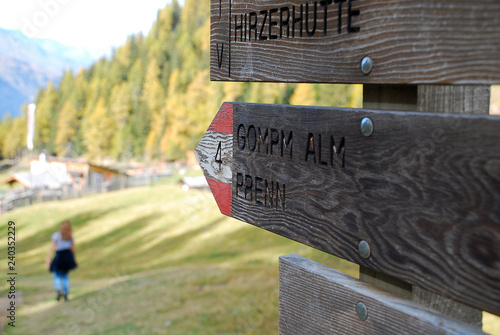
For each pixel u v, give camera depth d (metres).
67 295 14.32
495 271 0.67
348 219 0.92
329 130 0.97
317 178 1.00
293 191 1.08
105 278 21.03
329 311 1.02
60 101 67.56
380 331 0.88
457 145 0.72
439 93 0.86
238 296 11.94
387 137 0.84
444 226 0.74
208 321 10.19
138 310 11.91
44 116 66.88
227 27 1.32
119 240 32.00
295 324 1.13
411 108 0.89
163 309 11.75
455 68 0.73
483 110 0.86
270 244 22.69
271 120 1.15
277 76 1.13
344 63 0.93
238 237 26.20
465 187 0.71
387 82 0.84
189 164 55.72
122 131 62.38
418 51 0.78
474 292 0.69
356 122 0.90
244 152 1.25
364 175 0.88
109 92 65.38
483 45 0.69
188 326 10.16
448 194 0.73
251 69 1.23
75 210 39.78
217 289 12.94
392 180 0.83
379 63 0.85
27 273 25.50
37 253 31.72
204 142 1.44
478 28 0.69
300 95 38.66
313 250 12.75
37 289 16.69
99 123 63.31
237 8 1.28
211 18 1.40
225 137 1.34
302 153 1.05
